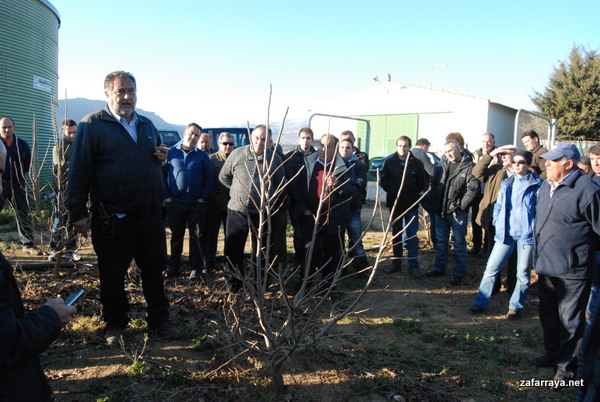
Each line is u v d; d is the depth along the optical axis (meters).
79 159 3.62
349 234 6.50
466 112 18.45
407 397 3.39
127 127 3.75
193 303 4.95
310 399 3.31
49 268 6.13
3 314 1.63
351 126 21.39
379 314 5.07
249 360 3.69
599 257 4.14
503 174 6.30
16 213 7.00
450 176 6.16
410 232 6.48
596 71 35.03
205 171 5.89
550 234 3.64
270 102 2.87
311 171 5.32
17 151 6.94
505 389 3.57
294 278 5.76
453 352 4.20
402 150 6.39
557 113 36.66
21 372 1.76
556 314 3.86
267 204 3.12
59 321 1.84
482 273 6.78
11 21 13.20
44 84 14.88
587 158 5.44
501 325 4.89
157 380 3.39
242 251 5.37
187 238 8.75
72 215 3.63
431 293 5.89
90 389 3.24
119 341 3.89
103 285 3.84
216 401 3.19
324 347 4.09
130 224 3.77
